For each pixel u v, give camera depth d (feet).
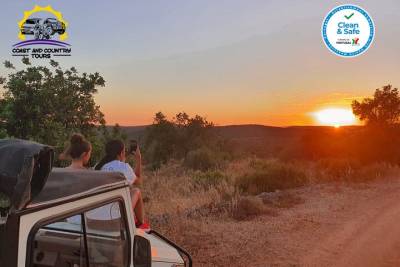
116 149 18.70
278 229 34.73
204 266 26.05
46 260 8.82
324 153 100.53
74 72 34.78
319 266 26.86
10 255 6.95
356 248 30.58
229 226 34.91
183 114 117.50
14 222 7.01
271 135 340.80
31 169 7.27
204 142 114.11
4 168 7.59
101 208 9.49
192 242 30.25
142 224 18.10
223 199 44.29
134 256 10.55
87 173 9.77
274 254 28.76
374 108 87.81
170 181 57.31
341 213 40.81
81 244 8.93
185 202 42.39
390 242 32.12
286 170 55.88
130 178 18.43
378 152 82.89
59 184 8.65
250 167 73.46
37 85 32.83
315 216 39.40
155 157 112.68
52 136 32.42
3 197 8.95
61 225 8.97
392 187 55.06
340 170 61.16
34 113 32.09
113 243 9.96
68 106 33.78
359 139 86.69
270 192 50.98
